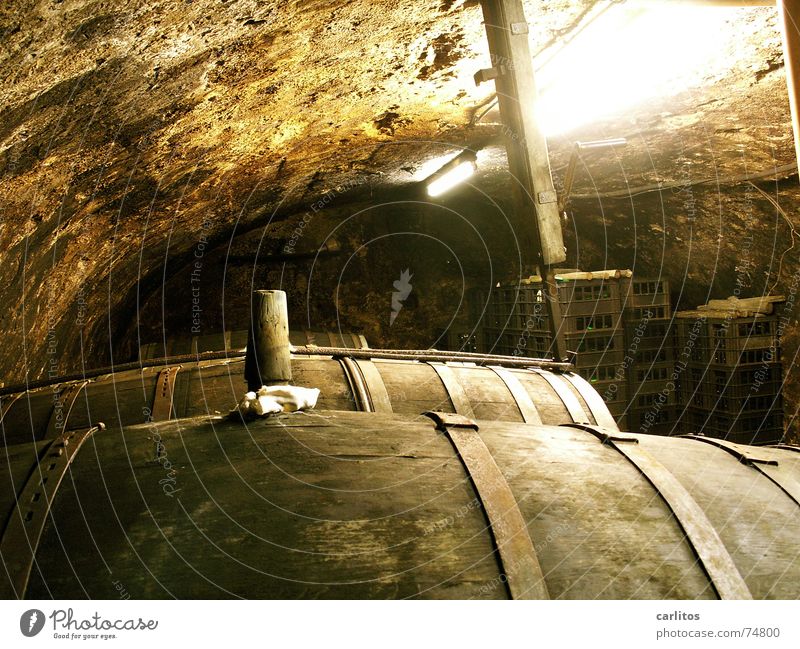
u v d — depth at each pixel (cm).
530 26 358
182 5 205
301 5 250
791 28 202
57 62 197
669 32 362
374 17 291
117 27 198
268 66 301
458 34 347
